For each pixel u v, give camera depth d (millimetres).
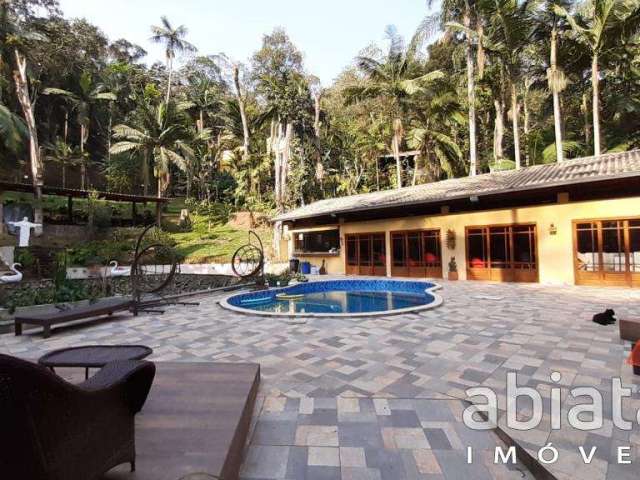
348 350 4684
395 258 14781
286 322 6434
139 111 26047
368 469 2225
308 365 4152
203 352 4750
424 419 2848
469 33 15711
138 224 22875
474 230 12594
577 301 7844
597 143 14953
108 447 1576
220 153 32562
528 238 11484
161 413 2426
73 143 31438
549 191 11039
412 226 14172
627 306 7117
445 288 10547
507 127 23938
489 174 14844
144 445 2014
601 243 10180
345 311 8883
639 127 19094
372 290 12508
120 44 33750
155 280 13102
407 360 4238
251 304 9953
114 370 1780
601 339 4852
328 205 17828
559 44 15766
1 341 5551
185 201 28766
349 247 16438
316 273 16859
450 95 20406
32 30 20188
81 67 27719
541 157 20188
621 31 14320
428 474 2182
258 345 5016
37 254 14484
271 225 24062
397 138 21078
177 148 26016
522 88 19734
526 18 15234
